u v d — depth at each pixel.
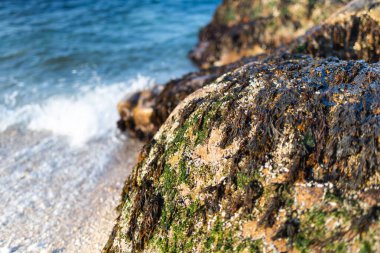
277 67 1.92
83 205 2.18
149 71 3.71
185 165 1.74
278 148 1.62
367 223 1.41
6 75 3.49
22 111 2.93
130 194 1.88
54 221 2.09
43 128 2.76
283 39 3.48
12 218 2.11
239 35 3.73
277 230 1.51
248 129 1.69
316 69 1.82
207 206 1.63
